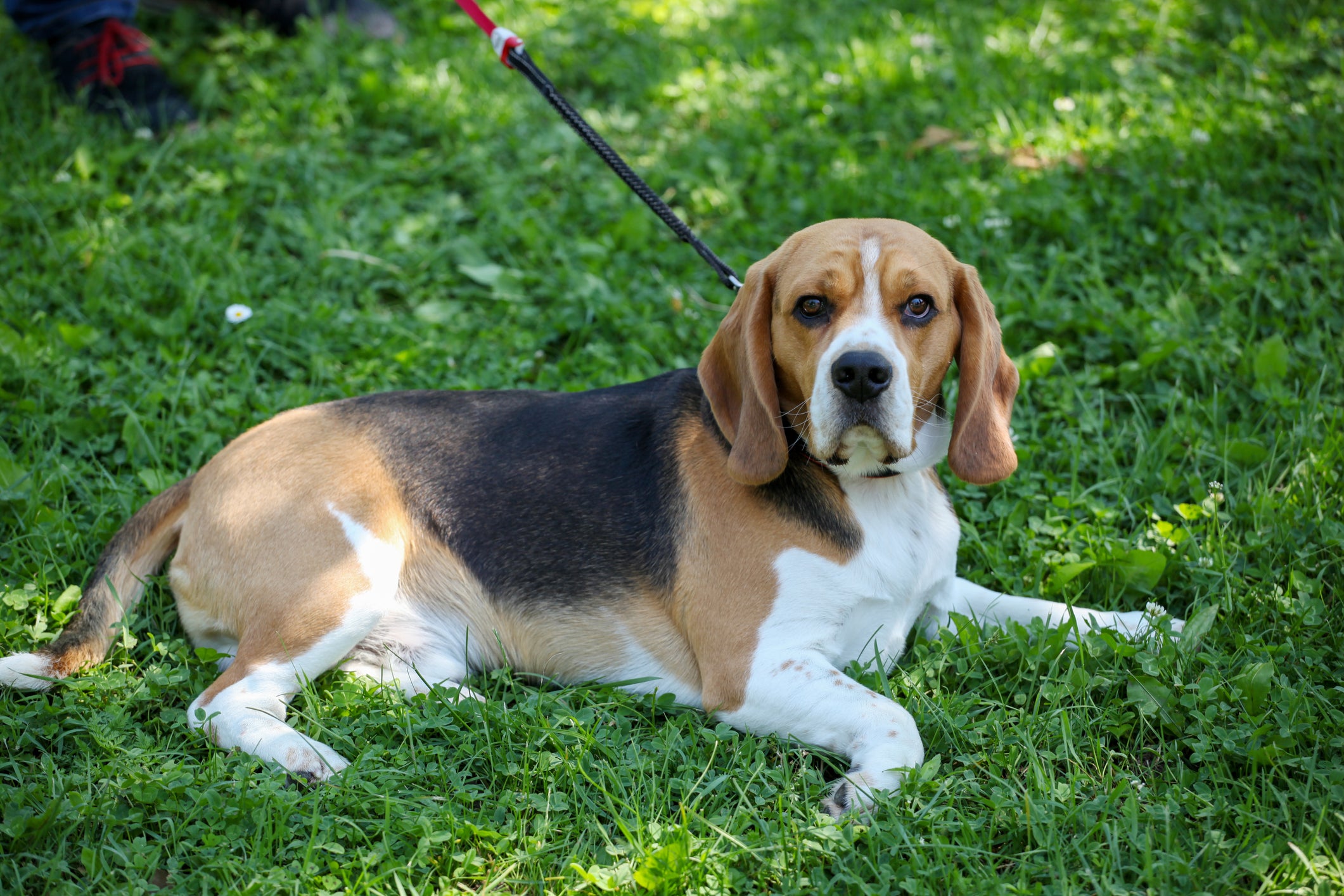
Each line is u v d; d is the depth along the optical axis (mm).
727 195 5707
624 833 2787
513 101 6453
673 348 4883
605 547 3293
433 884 2688
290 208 5535
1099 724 3119
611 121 6383
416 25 7215
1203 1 7340
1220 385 4547
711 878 2600
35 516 3814
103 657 3359
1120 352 4711
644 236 5426
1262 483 3992
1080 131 6070
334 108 6250
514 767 2963
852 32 7266
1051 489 4125
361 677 3309
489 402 3576
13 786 2934
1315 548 3672
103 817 2775
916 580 3260
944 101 6551
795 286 2984
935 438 3203
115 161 5633
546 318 5027
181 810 2807
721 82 6715
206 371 4656
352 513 3301
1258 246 5105
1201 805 2816
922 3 7668
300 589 3217
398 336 4855
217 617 3346
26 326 4609
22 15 5973
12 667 3197
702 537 3164
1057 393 4543
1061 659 3326
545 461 3395
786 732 3035
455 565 3395
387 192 5699
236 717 3061
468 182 5879
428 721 3082
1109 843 2676
